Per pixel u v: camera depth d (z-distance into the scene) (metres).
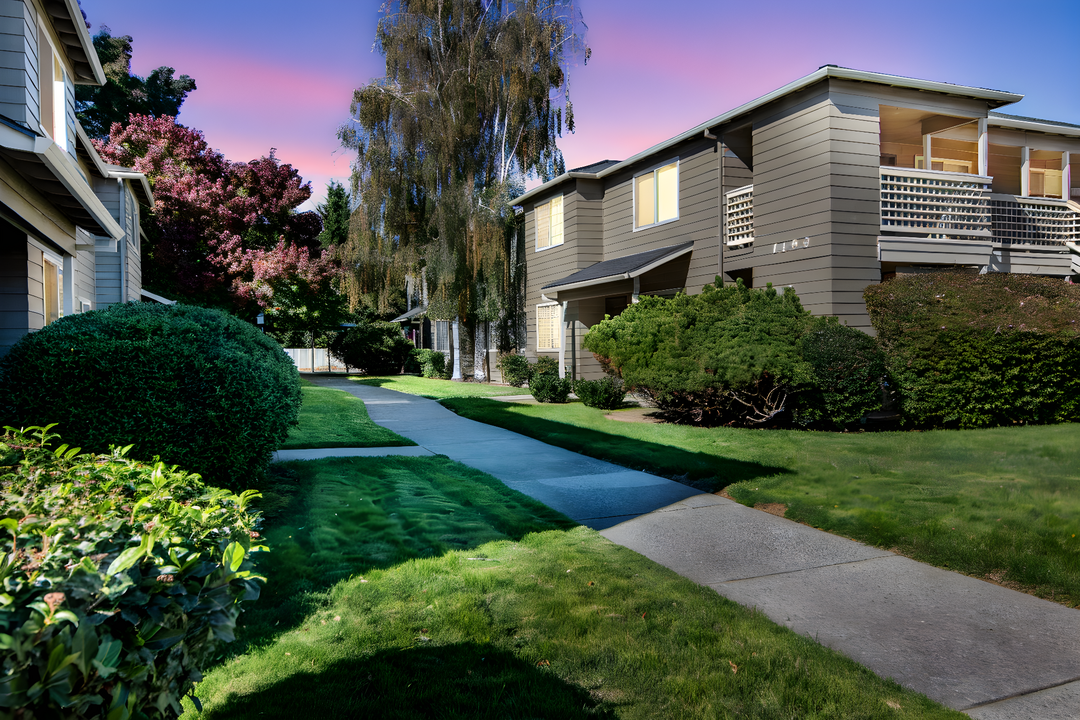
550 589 4.28
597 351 13.89
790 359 10.40
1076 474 7.40
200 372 5.45
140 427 5.16
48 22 8.31
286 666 3.24
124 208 14.84
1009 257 14.95
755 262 14.05
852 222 12.44
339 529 5.48
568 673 3.21
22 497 2.45
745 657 3.35
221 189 27.30
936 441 9.61
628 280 15.43
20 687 1.40
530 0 23.06
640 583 4.42
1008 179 18.19
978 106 13.63
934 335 10.95
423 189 23.11
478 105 23.09
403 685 3.07
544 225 21.41
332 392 18.19
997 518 5.70
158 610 1.71
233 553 1.90
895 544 5.25
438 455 9.16
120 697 1.61
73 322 5.55
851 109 12.45
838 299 12.31
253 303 26.69
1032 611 3.99
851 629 3.76
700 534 5.63
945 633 3.70
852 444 9.36
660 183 17.11
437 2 23.17
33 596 1.50
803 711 2.87
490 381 25.12
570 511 6.37
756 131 13.99
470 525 5.74
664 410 12.52
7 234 7.90
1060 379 11.35
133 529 2.00
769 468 7.83
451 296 21.72
